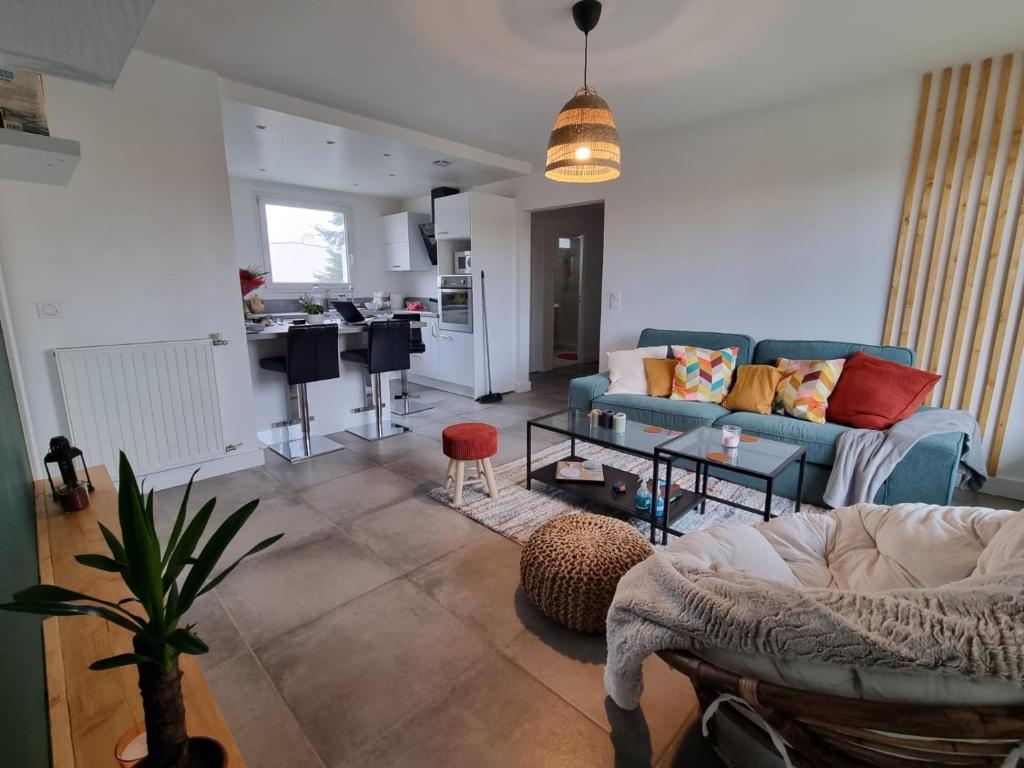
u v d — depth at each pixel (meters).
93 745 0.81
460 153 4.50
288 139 3.97
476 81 3.08
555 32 2.46
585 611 1.72
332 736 1.39
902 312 3.17
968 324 2.96
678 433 2.83
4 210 2.46
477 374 5.44
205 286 3.14
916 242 3.07
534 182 5.28
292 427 4.21
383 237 6.89
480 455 2.79
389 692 1.54
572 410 3.33
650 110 3.54
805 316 3.56
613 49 2.63
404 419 4.71
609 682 1.26
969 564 1.28
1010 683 0.67
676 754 1.33
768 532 1.71
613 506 2.56
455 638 1.77
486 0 2.19
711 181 3.88
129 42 0.72
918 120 2.97
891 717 0.72
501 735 1.39
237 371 3.34
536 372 7.10
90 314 2.75
